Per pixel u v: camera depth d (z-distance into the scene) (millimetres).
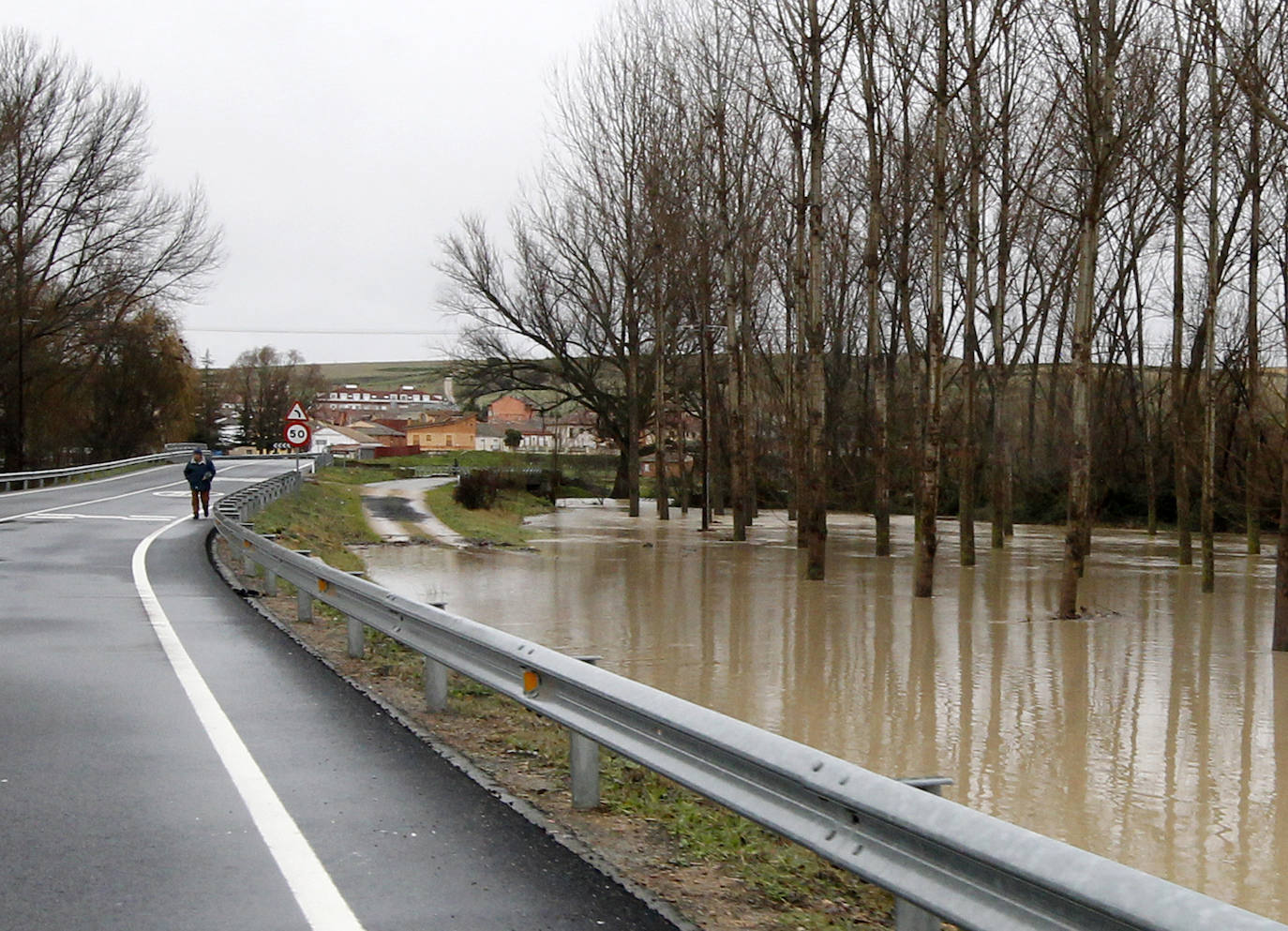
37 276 62094
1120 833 9312
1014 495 60031
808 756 4629
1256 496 38938
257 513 31688
